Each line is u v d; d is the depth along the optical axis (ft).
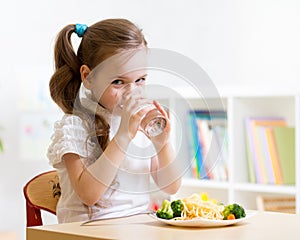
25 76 11.80
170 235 4.02
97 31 5.44
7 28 11.71
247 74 11.24
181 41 12.06
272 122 10.21
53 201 6.13
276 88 9.34
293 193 9.14
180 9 12.06
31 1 11.82
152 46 12.00
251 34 11.20
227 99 10.06
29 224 6.02
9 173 11.64
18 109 11.76
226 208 4.61
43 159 11.89
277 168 9.77
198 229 4.28
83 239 4.01
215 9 11.69
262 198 9.69
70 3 11.81
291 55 10.56
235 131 9.98
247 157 10.12
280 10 10.74
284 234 4.06
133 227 4.37
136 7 12.07
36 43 11.80
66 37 5.77
